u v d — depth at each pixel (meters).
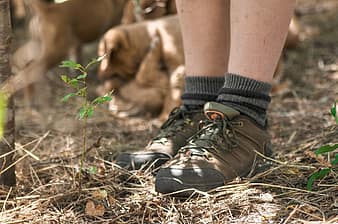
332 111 1.99
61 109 3.42
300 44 4.50
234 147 1.99
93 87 3.80
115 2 3.79
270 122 2.97
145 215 1.81
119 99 3.35
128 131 3.00
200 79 2.17
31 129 3.03
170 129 2.21
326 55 4.32
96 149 2.46
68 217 1.81
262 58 1.95
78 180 2.04
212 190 1.90
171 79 3.21
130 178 2.08
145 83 3.29
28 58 3.56
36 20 3.60
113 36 3.19
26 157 2.24
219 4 2.10
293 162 2.13
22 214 1.84
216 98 2.18
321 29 5.03
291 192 1.90
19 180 2.11
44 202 1.90
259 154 2.03
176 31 3.24
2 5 1.88
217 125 1.99
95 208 1.82
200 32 2.13
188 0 2.11
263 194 1.89
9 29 1.91
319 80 3.79
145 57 3.27
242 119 2.01
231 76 1.99
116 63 3.30
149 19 3.58
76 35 3.71
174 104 3.19
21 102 3.63
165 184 1.90
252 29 1.91
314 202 1.83
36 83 3.62
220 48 2.15
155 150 2.16
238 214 1.79
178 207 1.84
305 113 3.09
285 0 1.89
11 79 1.95
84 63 4.32
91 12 3.66
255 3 1.89
